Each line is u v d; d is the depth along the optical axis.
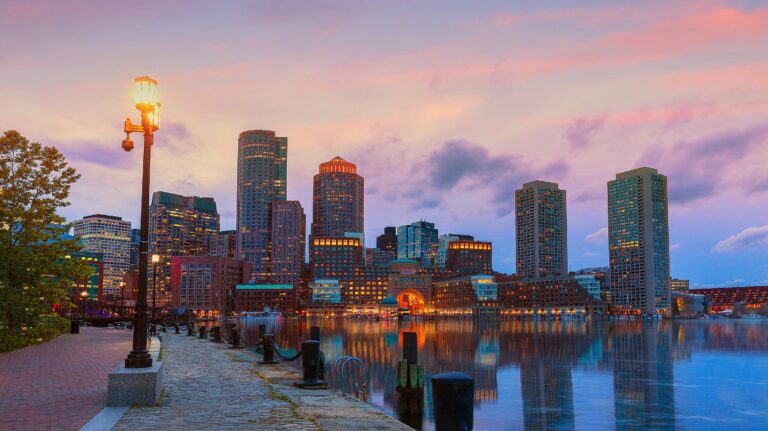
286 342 93.75
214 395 19.38
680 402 32.62
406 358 32.78
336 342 95.25
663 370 49.56
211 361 32.66
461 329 164.25
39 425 13.62
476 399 33.78
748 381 41.81
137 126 18.62
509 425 26.53
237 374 26.08
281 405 17.44
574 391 36.97
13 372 24.33
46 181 41.00
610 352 70.00
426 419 27.41
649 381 41.97
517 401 33.03
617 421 27.42
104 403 16.75
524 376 45.31
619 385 39.78
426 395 34.09
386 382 39.34
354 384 36.38
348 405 17.89
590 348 77.31
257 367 29.62
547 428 25.92
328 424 14.81
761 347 78.44
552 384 40.41
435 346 82.75
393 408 30.03
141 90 18.30
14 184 40.09
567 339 102.06
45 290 40.47
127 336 55.44
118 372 16.48
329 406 17.66
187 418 14.88
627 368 51.19
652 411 29.88
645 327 184.00
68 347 39.66
